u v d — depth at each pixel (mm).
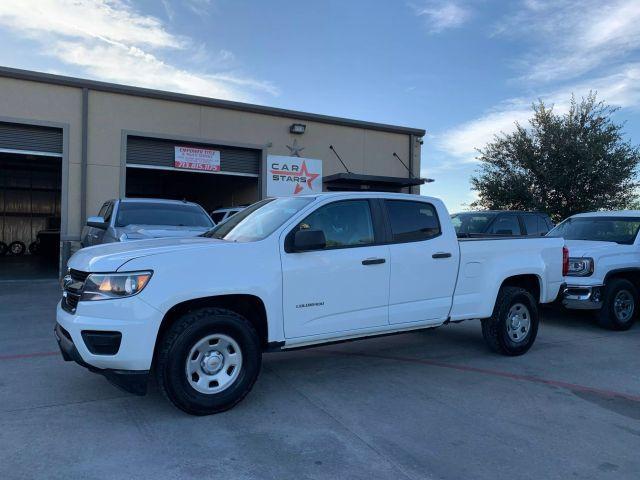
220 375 4477
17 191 26766
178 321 4324
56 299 10680
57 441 3859
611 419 4516
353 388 5215
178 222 10344
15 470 3408
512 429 4250
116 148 15547
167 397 4266
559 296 8219
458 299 5961
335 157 19547
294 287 4828
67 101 14883
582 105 24875
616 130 24688
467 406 4758
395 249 5469
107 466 3490
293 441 3938
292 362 6180
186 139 16641
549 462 3676
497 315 6363
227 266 4520
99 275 4184
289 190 18609
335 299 5070
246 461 3600
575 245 8617
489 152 26609
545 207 24625
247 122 17734
